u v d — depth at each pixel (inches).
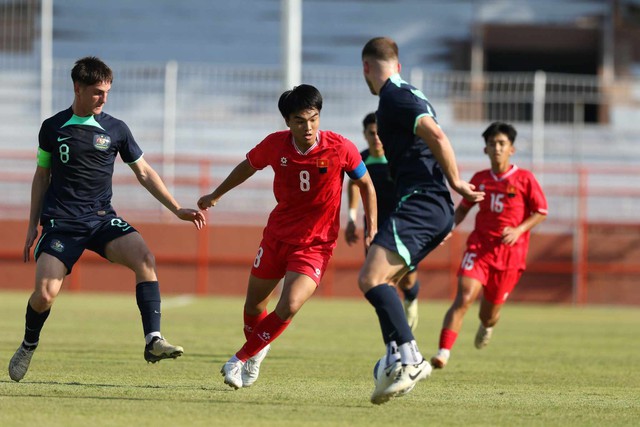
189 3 3403.1
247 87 2999.5
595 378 1107.3
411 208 804.6
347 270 2632.9
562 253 2657.5
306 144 840.9
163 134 2728.8
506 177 1218.6
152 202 2691.9
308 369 1119.0
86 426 694.5
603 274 2650.1
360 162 871.1
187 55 3356.3
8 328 1551.4
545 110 2805.1
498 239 1208.8
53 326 1643.7
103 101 895.1
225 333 1585.9
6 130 2908.5
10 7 3122.5
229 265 2667.3
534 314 2293.3
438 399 891.4
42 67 2770.7
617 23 3341.5
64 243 888.9
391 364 768.9
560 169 2679.6
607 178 2785.4
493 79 2694.4
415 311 1423.5
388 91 805.9
